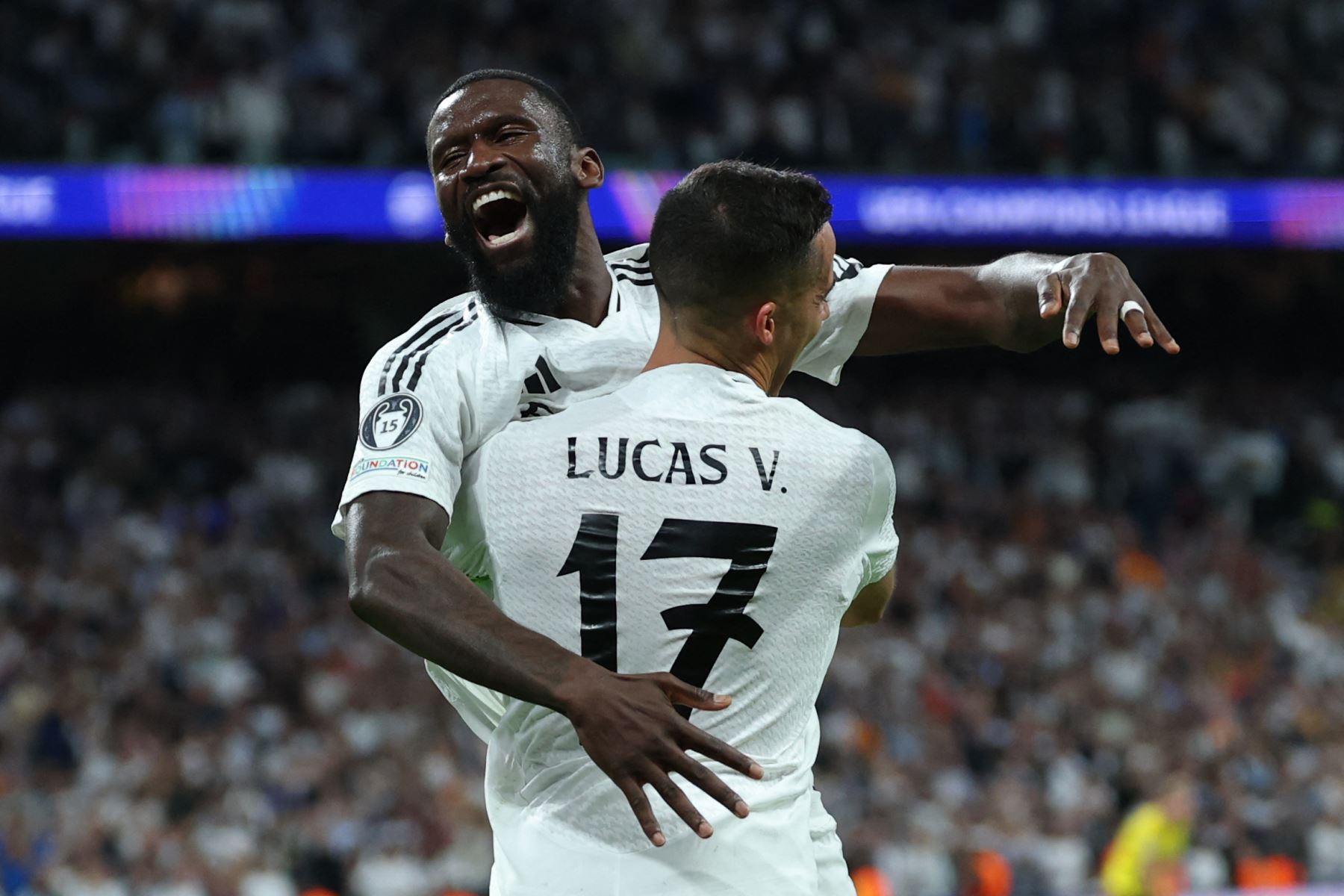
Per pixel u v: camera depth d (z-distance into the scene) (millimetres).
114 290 24969
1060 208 22359
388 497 3109
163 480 21422
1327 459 25141
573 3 23844
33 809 13992
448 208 3537
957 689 17516
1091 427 25031
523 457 3234
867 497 3381
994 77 24359
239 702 16203
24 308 24922
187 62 21172
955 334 3977
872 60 24328
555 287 3516
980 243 22797
